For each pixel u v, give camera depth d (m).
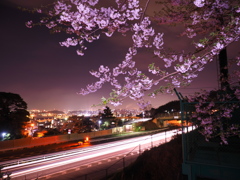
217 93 7.04
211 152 6.63
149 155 10.78
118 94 3.41
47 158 25.92
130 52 4.52
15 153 31.91
